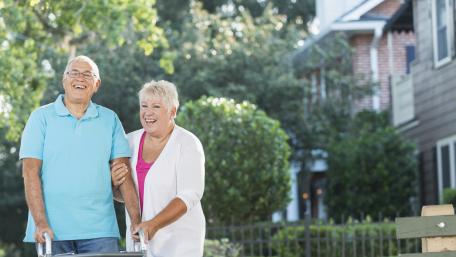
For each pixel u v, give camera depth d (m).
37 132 7.21
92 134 7.26
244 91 27.45
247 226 17.14
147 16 16.64
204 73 27.22
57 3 16.42
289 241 18.00
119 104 26.94
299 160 29.42
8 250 31.06
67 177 7.17
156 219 7.05
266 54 28.30
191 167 7.33
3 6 15.44
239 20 29.80
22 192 31.92
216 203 19.16
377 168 24.88
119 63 26.98
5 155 30.33
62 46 18.38
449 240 6.94
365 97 29.81
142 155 7.42
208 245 14.97
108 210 7.29
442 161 24.14
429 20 24.59
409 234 6.90
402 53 30.09
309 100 29.47
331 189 25.75
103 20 16.52
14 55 16.58
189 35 28.41
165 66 17.28
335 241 17.77
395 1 29.70
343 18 29.38
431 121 24.80
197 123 19.48
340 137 28.52
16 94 16.12
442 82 23.84
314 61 29.27
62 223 7.15
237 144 19.25
